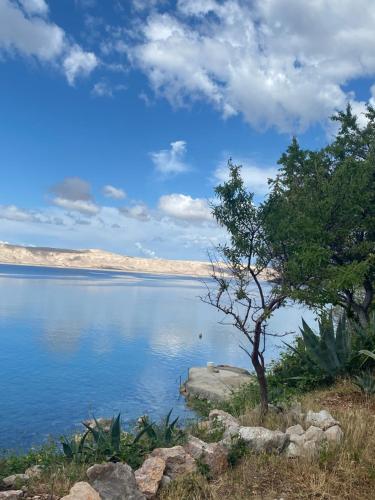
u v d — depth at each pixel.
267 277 10.00
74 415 19.95
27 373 28.19
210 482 6.54
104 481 5.93
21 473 7.33
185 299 104.38
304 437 7.59
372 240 15.23
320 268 10.31
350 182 11.82
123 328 51.25
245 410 10.76
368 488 6.27
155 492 6.10
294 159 16.05
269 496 6.06
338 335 12.83
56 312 62.53
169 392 24.56
